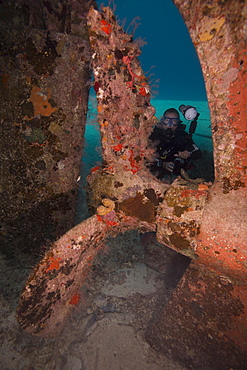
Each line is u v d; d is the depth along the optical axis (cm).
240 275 150
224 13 104
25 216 191
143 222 176
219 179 145
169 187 168
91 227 164
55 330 158
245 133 125
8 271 196
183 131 297
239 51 109
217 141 135
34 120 168
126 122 171
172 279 201
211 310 159
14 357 148
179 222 153
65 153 186
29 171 180
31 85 160
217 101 125
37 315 146
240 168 135
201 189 154
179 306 166
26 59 153
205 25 110
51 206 195
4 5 141
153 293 190
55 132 176
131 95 168
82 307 178
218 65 117
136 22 158
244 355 140
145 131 185
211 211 143
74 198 207
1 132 166
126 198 175
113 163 180
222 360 141
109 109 168
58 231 204
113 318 172
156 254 221
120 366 145
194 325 156
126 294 189
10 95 158
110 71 159
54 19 154
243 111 121
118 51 157
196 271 174
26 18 148
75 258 159
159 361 146
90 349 153
